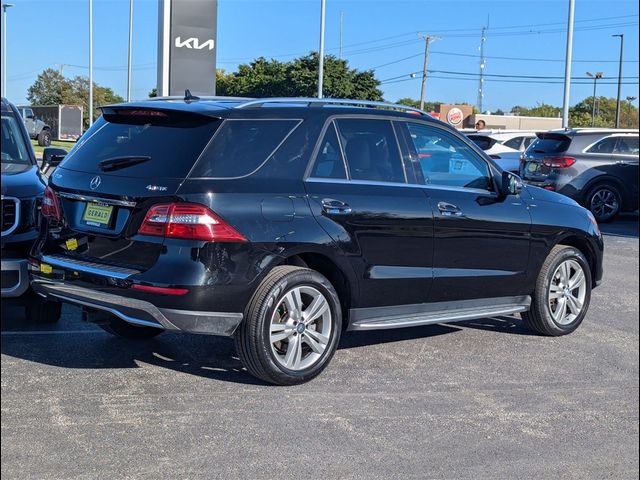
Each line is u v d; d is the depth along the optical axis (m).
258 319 5.02
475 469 4.14
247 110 5.21
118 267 5.00
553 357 6.29
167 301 4.79
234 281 4.90
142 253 4.91
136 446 4.24
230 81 63.25
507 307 6.58
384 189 5.68
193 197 4.83
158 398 4.97
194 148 5.00
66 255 5.33
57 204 5.41
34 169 6.86
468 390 5.39
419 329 7.04
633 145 16.02
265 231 5.00
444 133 6.24
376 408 4.96
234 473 3.97
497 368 5.93
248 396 5.07
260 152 5.16
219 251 4.84
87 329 6.57
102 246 5.11
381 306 5.74
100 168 5.23
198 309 4.82
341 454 4.25
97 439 4.31
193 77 15.66
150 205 4.88
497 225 6.31
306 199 5.25
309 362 5.33
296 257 5.42
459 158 6.29
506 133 21.14
